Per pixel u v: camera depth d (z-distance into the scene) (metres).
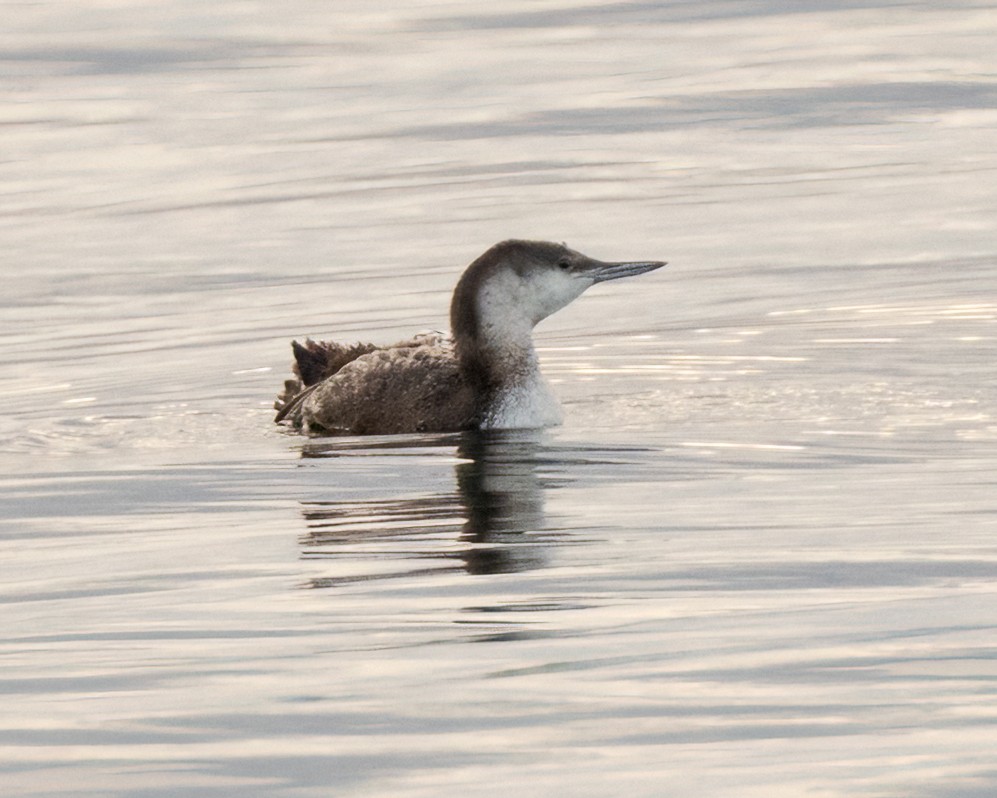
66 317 19.34
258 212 24.62
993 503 10.50
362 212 24.44
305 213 24.45
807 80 33.16
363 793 6.31
